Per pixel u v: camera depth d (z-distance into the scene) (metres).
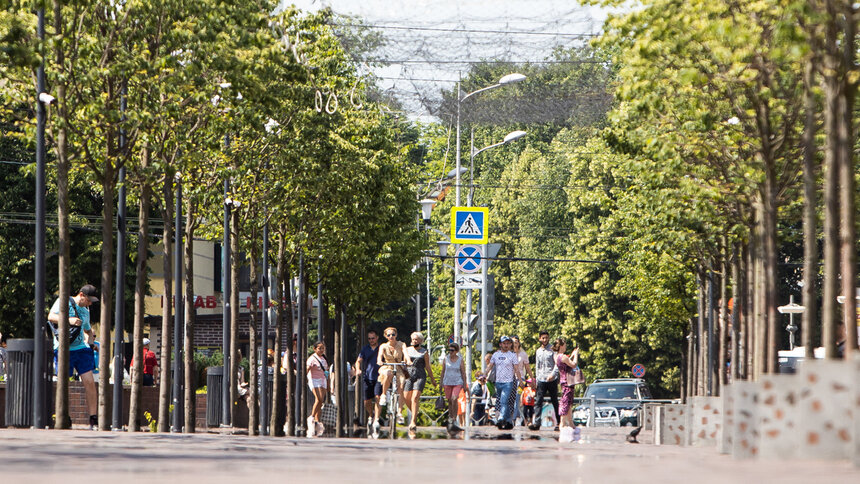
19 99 42.34
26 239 102.06
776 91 35.16
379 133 70.06
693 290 88.75
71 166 48.12
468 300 87.50
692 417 35.25
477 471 16.39
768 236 37.75
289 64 44.22
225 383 65.94
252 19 39.84
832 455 18.83
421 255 94.75
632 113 41.28
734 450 22.11
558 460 20.58
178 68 40.25
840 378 18.77
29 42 35.34
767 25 29.73
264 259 69.19
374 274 85.44
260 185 61.22
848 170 27.12
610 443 39.72
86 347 42.25
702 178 43.03
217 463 17.77
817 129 37.72
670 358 140.88
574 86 45.56
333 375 87.25
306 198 64.06
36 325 38.81
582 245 144.00
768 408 20.33
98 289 105.12
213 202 61.19
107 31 41.41
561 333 153.75
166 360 47.50
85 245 103.88
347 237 70.75
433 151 136.38
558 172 165.88
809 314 28.83
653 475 15.15
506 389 57.72
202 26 39.00
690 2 29.97
